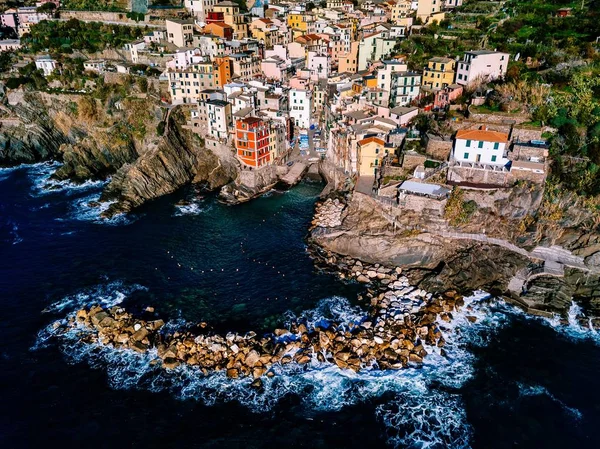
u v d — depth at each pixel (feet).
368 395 205.87
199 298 266.98
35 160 476.54
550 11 481.05
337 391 207.82
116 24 625.41
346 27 570.05
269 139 404.57
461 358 223.51
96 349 231.09
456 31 495.00
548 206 281.13
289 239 327.67
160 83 469.16
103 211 360.89
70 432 190.90
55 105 496.23
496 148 299.99
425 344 230.89
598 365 219.82
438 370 217.15
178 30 556.10
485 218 287.48
